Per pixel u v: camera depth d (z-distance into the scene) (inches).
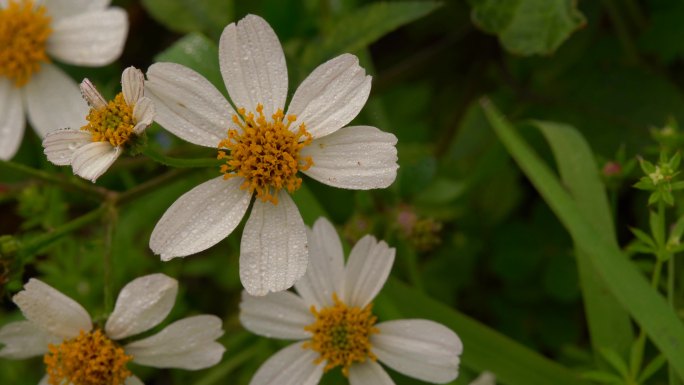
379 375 8.9
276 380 9.0
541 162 9.3
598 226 9.3
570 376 9.1
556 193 9.2
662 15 10.7
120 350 8.9
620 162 9.5
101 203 9.5
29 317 8.8
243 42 8.6
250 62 8.6
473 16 10.0
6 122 10.2
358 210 10.0
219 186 8.5
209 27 10.6
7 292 9.0
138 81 8.2
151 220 10.5
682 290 9.6
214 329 8.9
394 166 8.4
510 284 10.7
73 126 10.2
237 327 10.6
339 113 8.5
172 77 8.5
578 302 10.6
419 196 10.4
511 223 10.7
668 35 10.6
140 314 8.8
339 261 9.0
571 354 9.7
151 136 10.2
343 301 9.0
